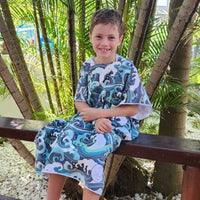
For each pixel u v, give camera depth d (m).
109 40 0.94
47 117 1.96
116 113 0.96
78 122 0.98
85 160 0.88
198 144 0.94
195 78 2.30
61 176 0.94
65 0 1.30
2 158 2.90
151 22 1.59
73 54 1.51
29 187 2.41
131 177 2.33
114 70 0.99
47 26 1.98
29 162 2.05
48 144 1.01
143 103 0.98
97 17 0.94
